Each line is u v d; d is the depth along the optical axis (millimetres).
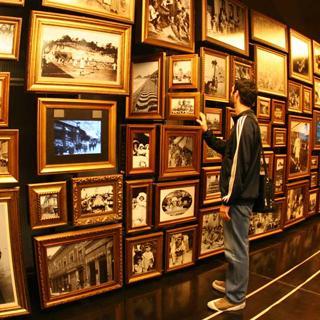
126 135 2342
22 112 2312
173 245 2670
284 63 3668
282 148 3820
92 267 2256
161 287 2500
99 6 2125
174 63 2584
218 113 2854
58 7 1994
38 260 2059
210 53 2752
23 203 2350
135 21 2396
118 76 2223
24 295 2027
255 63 3268
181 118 2520
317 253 3258
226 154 2107
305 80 4066
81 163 2139
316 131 4406
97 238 2262
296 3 4121
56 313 2123
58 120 2037
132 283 2508
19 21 1883
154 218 2533
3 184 2074
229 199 2045
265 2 3633
